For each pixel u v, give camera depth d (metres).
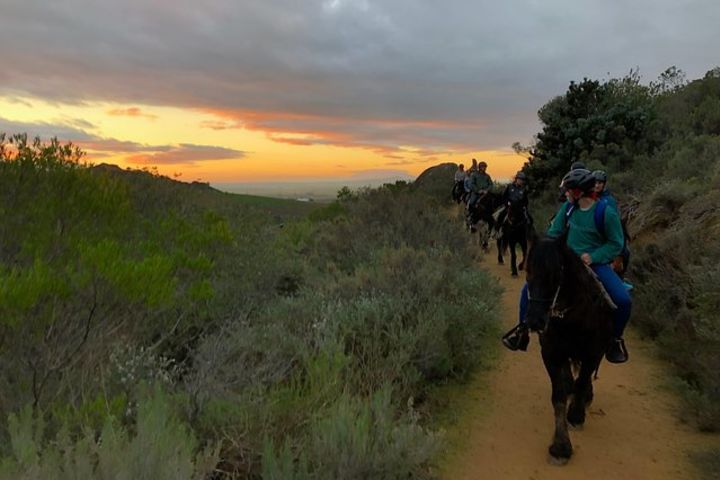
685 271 8.54
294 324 7.09
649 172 17.33
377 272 8.81
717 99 23.64
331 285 8.49
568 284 5.16
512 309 11.23
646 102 24.84
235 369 5.27
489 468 5.23
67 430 3.48
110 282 4.79
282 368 5.61
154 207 8.48
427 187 38.34
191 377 5.27
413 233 12.98
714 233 9.19
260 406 4.52
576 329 5.25
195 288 5.98
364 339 6.77
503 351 8.64
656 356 8.23
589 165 20.59
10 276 4.30
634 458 5.38
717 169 12.66
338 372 5.55
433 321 7.25
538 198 24.53
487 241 18.59
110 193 6.86
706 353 6.53
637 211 13.36
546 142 24.86
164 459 3.27
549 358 5.45
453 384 7.27
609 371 7.75
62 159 6.63
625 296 5.61
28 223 5.96
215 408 4.50
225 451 4.30
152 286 4.89
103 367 4.92
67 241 5.83
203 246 7.56
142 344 6.01
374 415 4.86
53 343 4.71
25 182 6.29
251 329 6.44
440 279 8.55
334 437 4.16
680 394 6.73
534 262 5.09
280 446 4.36
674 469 5.18
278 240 11.12
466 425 6.11
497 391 7.10
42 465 3.11
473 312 8.17
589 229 5.70
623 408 6.54
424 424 6.06
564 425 5.34
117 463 3.13
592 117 23.41
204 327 6.97
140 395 4.37
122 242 6.66
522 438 5.83
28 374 4.63
